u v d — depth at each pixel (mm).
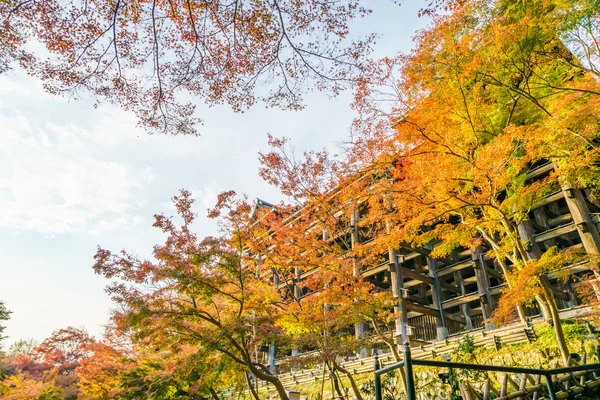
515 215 10383
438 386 11641
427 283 22562
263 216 14195
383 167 12125
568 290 17844
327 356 9609
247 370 10516
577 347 10969
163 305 9711
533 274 8273
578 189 16297
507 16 9414
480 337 14617
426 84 9750
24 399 20000
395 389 11055
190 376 11266
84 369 15430
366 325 22453
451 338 17688
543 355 11617
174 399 11336
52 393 21078
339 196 14023
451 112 9711
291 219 14859
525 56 9297
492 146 9070
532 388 5766
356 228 17953
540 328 13055
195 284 9398
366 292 11656
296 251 13203
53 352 29078
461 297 20891
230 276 10289
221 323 10398
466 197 9508
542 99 10719
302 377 18734
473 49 9344
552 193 17656
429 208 9852
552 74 10570
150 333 9047
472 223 10109
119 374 13375
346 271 12344
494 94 10438
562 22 8727
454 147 9867
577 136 9242
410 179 10781
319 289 12617
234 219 11039
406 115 10477
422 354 15367
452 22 9344
